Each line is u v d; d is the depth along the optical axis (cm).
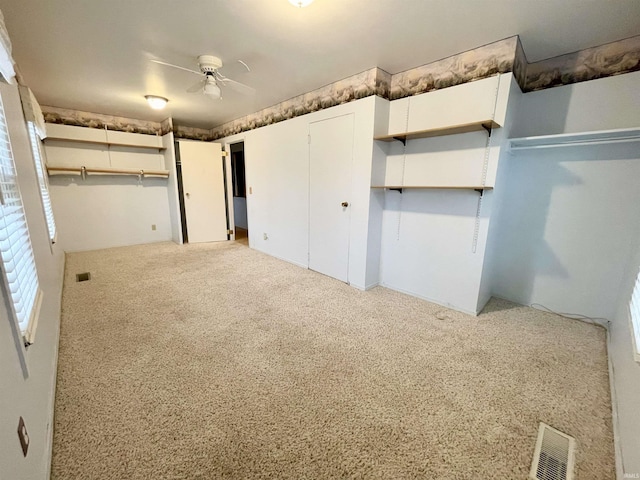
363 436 131
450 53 232
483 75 221
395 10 173
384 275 321
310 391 159
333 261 340
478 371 176
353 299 284
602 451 125
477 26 191
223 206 538
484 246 240
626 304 183
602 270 229
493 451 125
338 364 182
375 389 161
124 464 116
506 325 234
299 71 270
